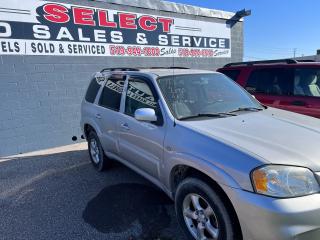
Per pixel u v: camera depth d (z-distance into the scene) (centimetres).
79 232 309
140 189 407
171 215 335
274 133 257
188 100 329
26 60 608
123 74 408
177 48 857
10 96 601
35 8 602
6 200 394
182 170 285
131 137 358
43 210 361
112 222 326
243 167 215
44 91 642
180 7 841
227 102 350
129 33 749
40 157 591
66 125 686
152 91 335
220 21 954
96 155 490
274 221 197
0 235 311
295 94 499
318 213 198
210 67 956
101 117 436
